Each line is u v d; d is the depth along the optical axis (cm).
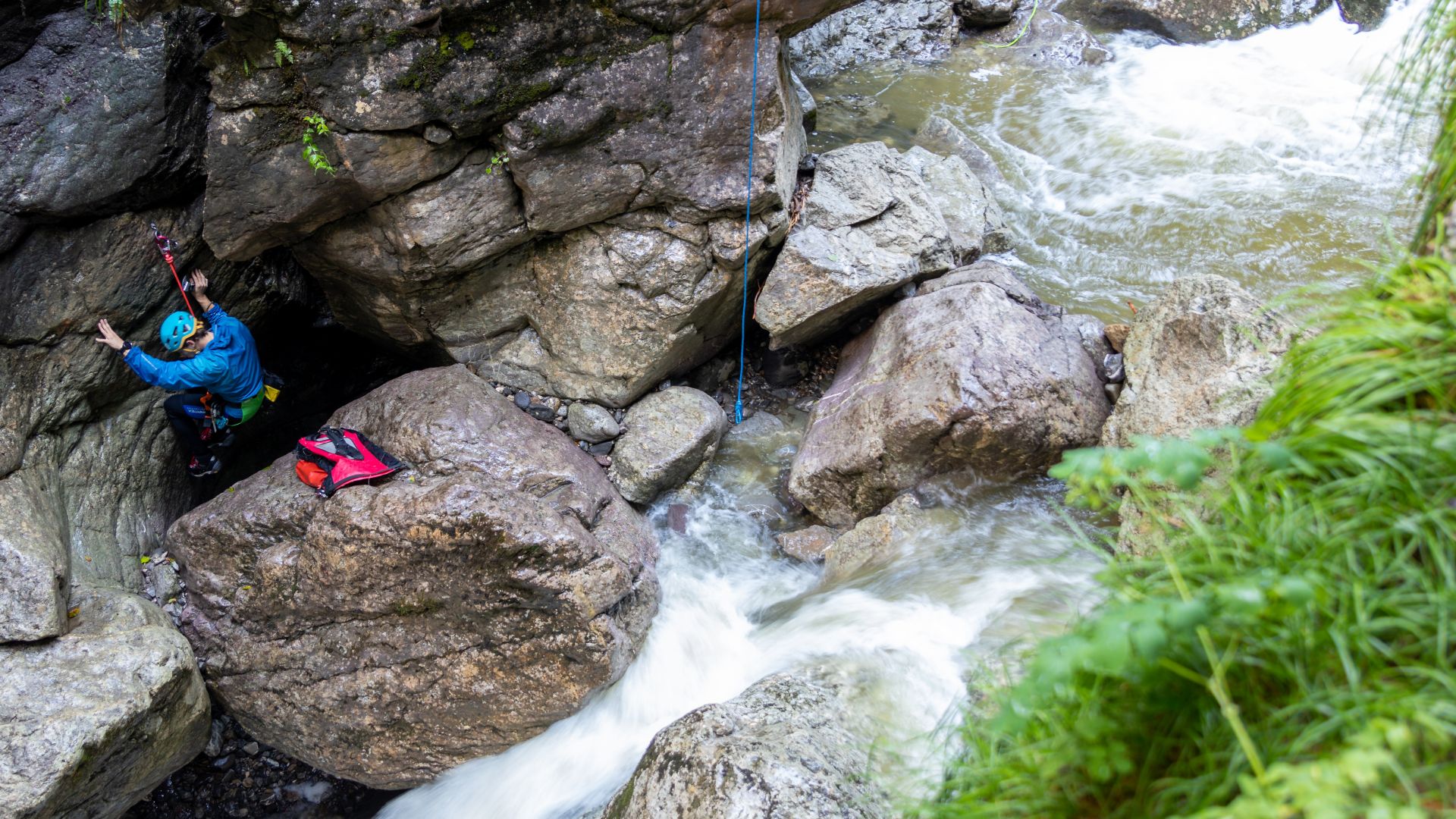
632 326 620
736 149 568
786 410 701
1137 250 757
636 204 585
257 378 599
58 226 532
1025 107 954
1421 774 179
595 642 506
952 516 559
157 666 487
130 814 559
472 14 486
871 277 641
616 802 404
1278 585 199
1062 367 569
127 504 598
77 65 512
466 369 634
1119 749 225
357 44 479
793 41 1041
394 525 509
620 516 592
